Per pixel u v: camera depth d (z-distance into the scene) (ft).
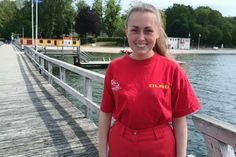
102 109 6.35
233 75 116.37
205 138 6.61
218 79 101.04
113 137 6.01
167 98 5.62
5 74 42.63
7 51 113.29
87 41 262.67
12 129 16.90
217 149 6.27
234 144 5.65
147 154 5.70
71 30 269.85
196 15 383.86
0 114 20.12
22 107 22.04
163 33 6.11
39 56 43.68
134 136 5.71
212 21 392.68
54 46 133.69
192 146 27.20
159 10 5.98
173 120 5.91
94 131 16.19
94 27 265.54
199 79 98.68
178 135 5.84
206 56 252.21
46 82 34.63
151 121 5.63
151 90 5.56
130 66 5.77
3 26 307.78
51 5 249.75
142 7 5.73
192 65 155.12
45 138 15.35
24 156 13.28
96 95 51.24
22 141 15.05
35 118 18.99
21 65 57.00
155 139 5.66
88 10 266.77
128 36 5.81
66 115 19.47
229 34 399.65
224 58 242.99
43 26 253.03
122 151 5.85
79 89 59.21
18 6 312.50
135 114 5.61
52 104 22.84
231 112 49.80
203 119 6.45
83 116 19.07
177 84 5.67
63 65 23.56
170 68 5.71
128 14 5.89
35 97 25.66
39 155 13.34
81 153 13.43
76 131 16.21
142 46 5.64
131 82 5.67
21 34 273.33
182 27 355.15
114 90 5.85
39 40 132.36
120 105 5.78
